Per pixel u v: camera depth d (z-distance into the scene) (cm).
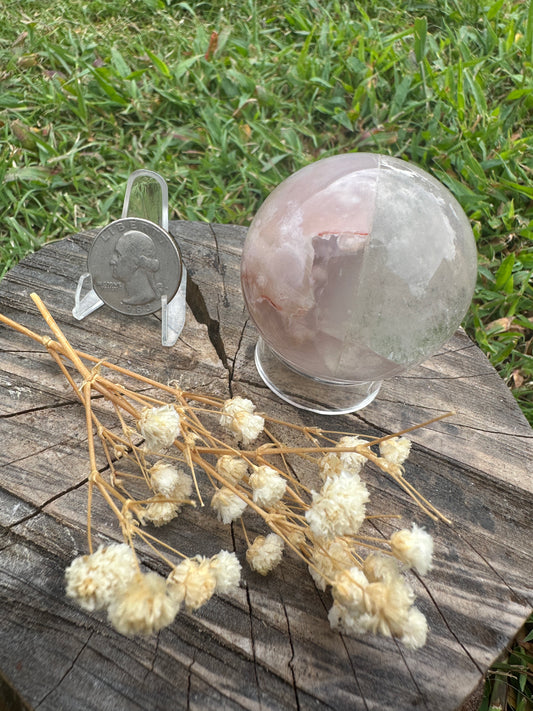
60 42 29
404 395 14
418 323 11
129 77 27
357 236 11
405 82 27
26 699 9
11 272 16
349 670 10
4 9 31
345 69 29
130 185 15
